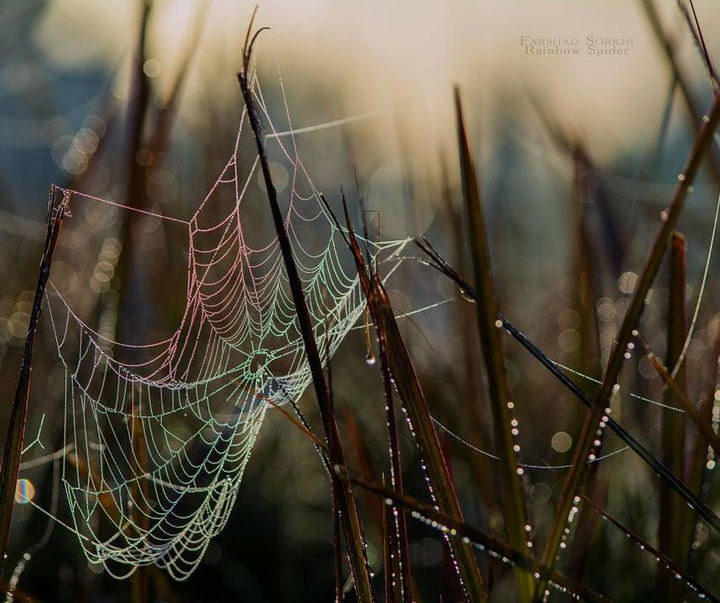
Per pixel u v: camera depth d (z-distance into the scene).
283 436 3.40
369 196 3.44
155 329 2.98
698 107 2.10
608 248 2.53
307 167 3.61
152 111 2.51
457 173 2.90
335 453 1.32
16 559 2.39
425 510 1.17
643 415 2.46
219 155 3.22
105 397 2.49
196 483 2.80
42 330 2.96
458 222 2.47
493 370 1.17
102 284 2.79
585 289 2.35
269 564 2.85
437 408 2.47
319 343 2.40
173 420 2.97
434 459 1.31
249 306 3.00
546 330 3.37
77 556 2.48
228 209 3.18
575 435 2.38
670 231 1.16
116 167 3.08
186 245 3.07
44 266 1.44
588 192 2.56
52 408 2.60
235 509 2.96
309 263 3.37
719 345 1.64
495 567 2.04
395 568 1.40
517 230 3.63
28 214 3.87
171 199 3.17
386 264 3.32
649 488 2.36
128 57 2.66
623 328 1.18
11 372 2.88
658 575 1.58
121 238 2.34
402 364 1.31
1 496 1.42
